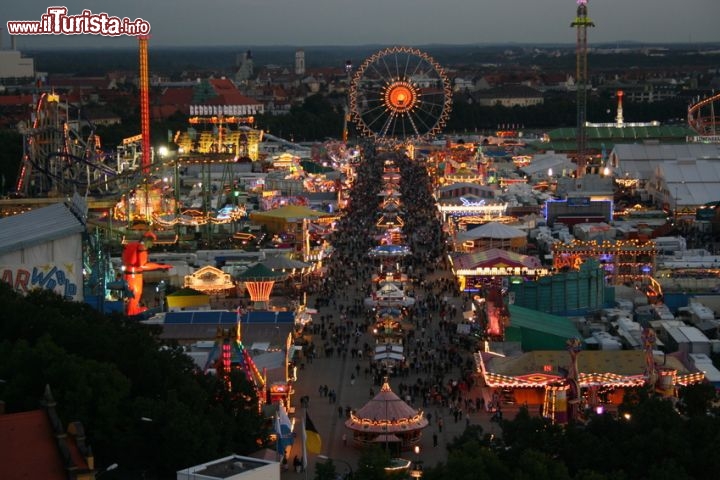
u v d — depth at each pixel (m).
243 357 180.75
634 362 187.62
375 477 140.62
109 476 139.25
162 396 153.38
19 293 184.38
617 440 147.12
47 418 116.00
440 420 182.25
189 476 120.19
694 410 165.12
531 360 191.38
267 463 123.94
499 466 137.62
